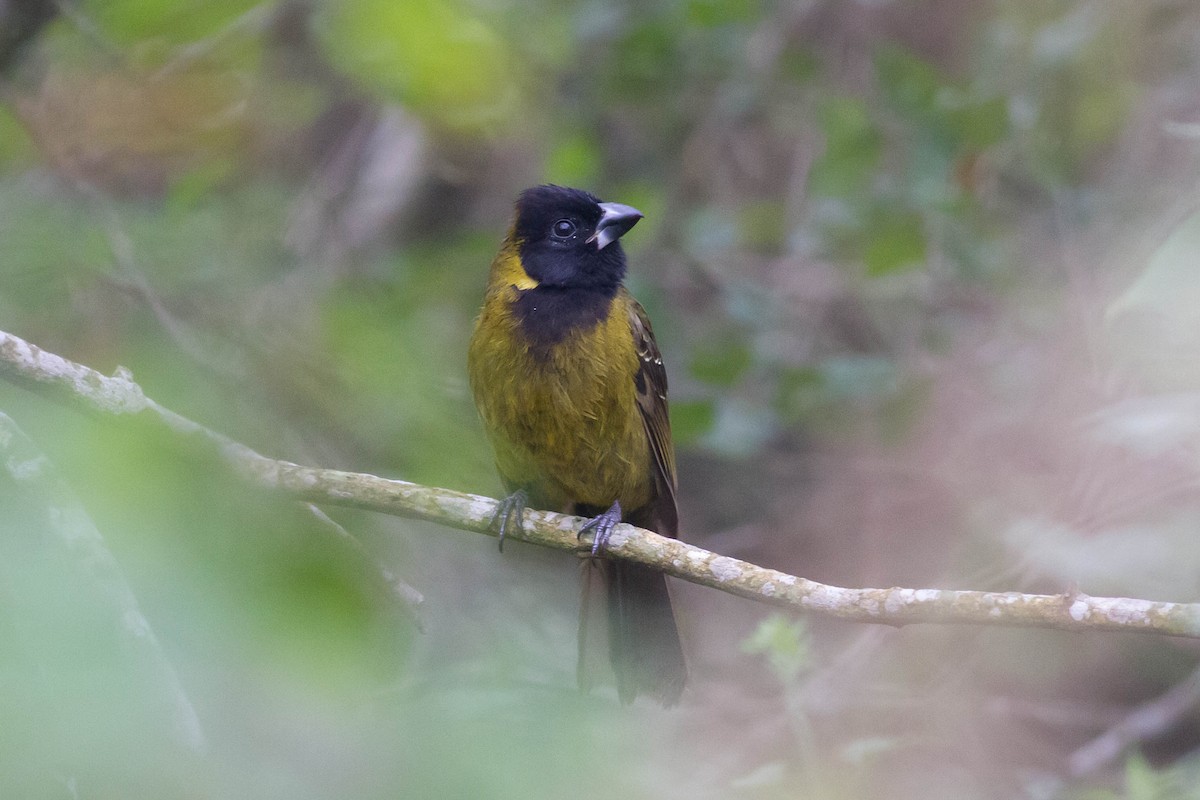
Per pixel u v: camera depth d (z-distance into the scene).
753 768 11.02
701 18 13.32
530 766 4.39
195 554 3.87
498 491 9.63
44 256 9.66
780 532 13.92
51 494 4.06
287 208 12.20
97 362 9.34
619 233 9.30
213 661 3.75
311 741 4.04
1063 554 10.34
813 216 13.53
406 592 5.26
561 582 12.41
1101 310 11.82
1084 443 11.12
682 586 13.83
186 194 11.08
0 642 3.51
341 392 8.23
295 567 3.92
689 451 14.45
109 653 3.57
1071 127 12.80
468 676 8.62
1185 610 5.90
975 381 13.09
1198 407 8.95
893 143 13.12
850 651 11.86
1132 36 12.78
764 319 13.52
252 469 5.32
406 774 4.18
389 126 14.61
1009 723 11.79
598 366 8.98
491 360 9.07
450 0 9.12
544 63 13.15
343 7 9.27
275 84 12.94
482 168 15.25
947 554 13.06
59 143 11.49
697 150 14.82
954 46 15.39
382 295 10.83
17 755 3.38
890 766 11.38
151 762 3.51
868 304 14.05
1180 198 11.45
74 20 10.70
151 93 11.70
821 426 14.03
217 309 9.70
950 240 12.72
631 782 5.84
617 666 9.16
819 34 15.18
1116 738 11.45
